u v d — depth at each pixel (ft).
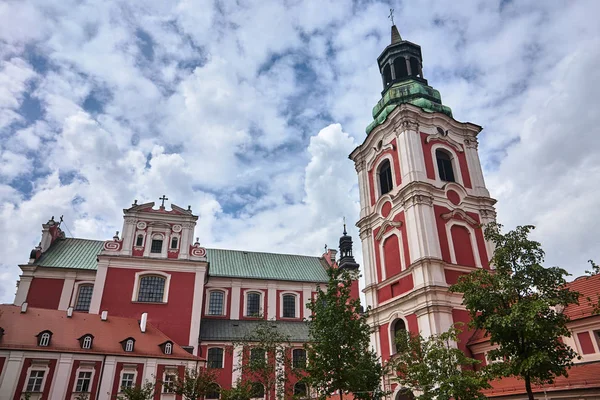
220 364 159.74
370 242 129.70
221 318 181.16
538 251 61.11
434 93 140.15
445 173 124.98
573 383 69.41
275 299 192.24
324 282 201.57
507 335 57.47
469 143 132.77
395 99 138.62
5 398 118.83
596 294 82.94
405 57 147.64
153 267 163.53
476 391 59.11
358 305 80.59
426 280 103.04
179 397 132.57
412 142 121.70
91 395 126.21
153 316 155.94
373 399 74.38
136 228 169.17
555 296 58.29
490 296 60.18
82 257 178.09
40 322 136.77
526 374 55.42
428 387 62.54
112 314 152.87
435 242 108.47
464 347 98.58
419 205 112.16
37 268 166.09
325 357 74.69
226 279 190.39
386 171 131.03
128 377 132.05
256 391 118.21
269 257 217.15
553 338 56.08
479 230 118.83
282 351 118.73
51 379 124.36
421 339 73.15
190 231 174.19
